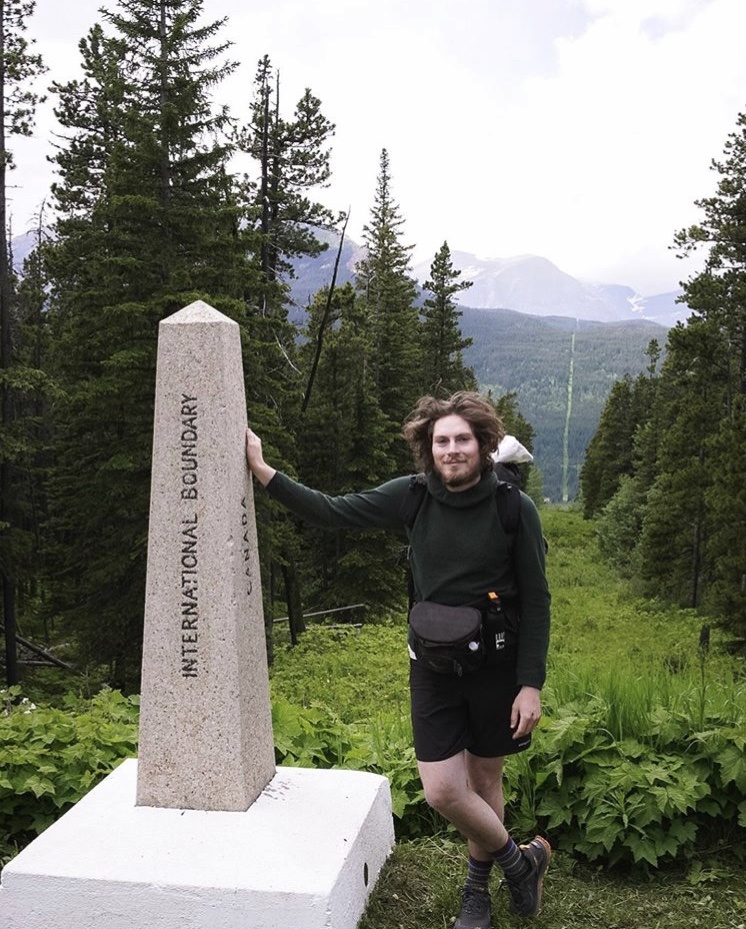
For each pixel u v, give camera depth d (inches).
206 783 163.2
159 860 149.1
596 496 2908.5
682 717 205.9
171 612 162.4
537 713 140.7
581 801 196.4
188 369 159.5
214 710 162.2
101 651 752.3
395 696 626.5
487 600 140.9
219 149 726.5
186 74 724.7
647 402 2687.0
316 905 140.8
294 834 156.5
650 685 220.4
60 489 873.5
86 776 200.8
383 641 882.1
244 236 732.7
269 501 784.9
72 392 798.5
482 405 140.1
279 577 1230.9
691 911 175.2
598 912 173.5
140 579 741.9
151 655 163.6
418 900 170.7
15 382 724.0
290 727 225.0
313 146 1034.1
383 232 1768.0
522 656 141.7
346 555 1163.9
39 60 772.0
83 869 147.7
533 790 198.5
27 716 225.1
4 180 797.9
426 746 144.1
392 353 1641.2
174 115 693.9
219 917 143.2
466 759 153.1
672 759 197.2
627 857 191.5
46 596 1089.4
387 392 1614.2
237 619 162.4
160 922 144.4
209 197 730.2
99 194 1130.7
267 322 778.8
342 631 959.0
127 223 704.4
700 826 198.5
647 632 1072.8
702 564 1261.1
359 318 1520.7
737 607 852.0
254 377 766.5
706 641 864.3
